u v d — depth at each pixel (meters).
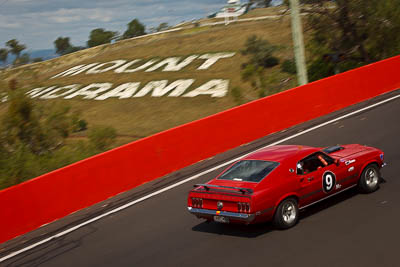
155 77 94.94
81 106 88.50
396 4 40.00
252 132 24.16
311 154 12.40
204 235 12.39
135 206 16.73
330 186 12.45
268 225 12.24
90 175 18.30
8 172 26.38
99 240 13.82
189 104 75.62
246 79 63.25
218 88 78.75
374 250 9.75
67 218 17.03
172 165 20.86
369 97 29.34
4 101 30.69
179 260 11.05
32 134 30.56
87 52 158.25
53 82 115.12
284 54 76.19
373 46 41.84
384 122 22.55
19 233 16.23
